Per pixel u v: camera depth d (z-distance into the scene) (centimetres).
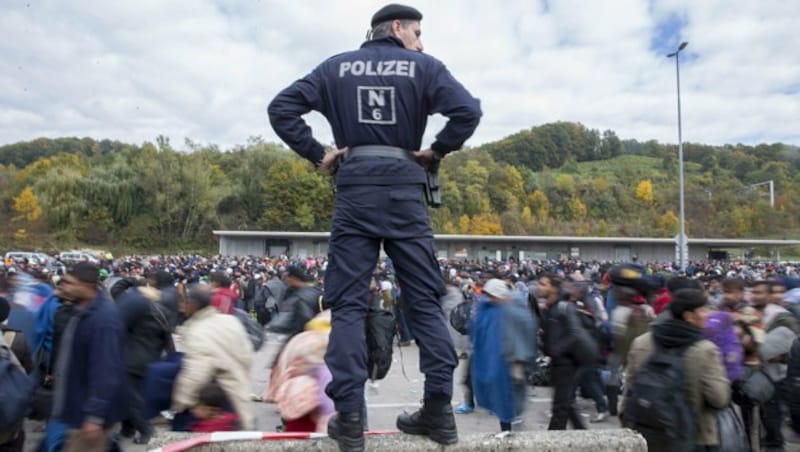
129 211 7038
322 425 412
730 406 436
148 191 7075
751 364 566
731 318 538
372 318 314
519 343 614
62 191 6906
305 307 657
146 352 546
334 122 243
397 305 1359
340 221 237
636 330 670
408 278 239
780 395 571
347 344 231
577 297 732
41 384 555
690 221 10288
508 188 9894
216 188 7619
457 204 8906
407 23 253
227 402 407
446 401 237
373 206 232
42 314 591
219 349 411
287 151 8244
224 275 726
